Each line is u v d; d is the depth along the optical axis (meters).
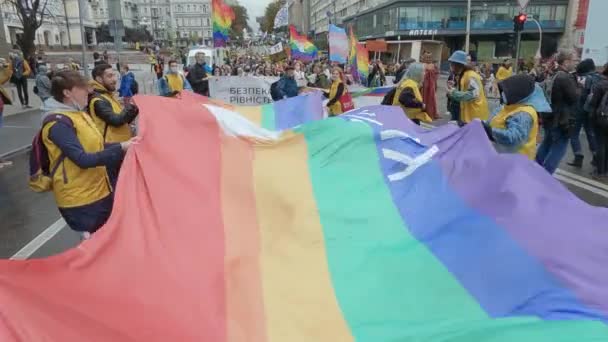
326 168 4.21
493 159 3.94
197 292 2.65
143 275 2.66
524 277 2.86
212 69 27.25
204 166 3.82
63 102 3.71
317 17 122.06
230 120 4.41
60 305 2.26
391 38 65.56
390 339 2.49
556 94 7.41
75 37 88.44
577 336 2.40
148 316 2.40
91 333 2.18
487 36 62.81
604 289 2.78
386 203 3.85
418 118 7.84
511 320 2.54
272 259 3.13
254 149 4.27
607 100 8.14
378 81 21.48
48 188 3.78
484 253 3.08
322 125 4.51
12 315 2.12
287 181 3.96
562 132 7.52
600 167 8.65
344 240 3.39
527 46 60.97
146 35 106.50
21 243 5.65
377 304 2.80
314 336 2.54
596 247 3.04
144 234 2.99
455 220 3.43
